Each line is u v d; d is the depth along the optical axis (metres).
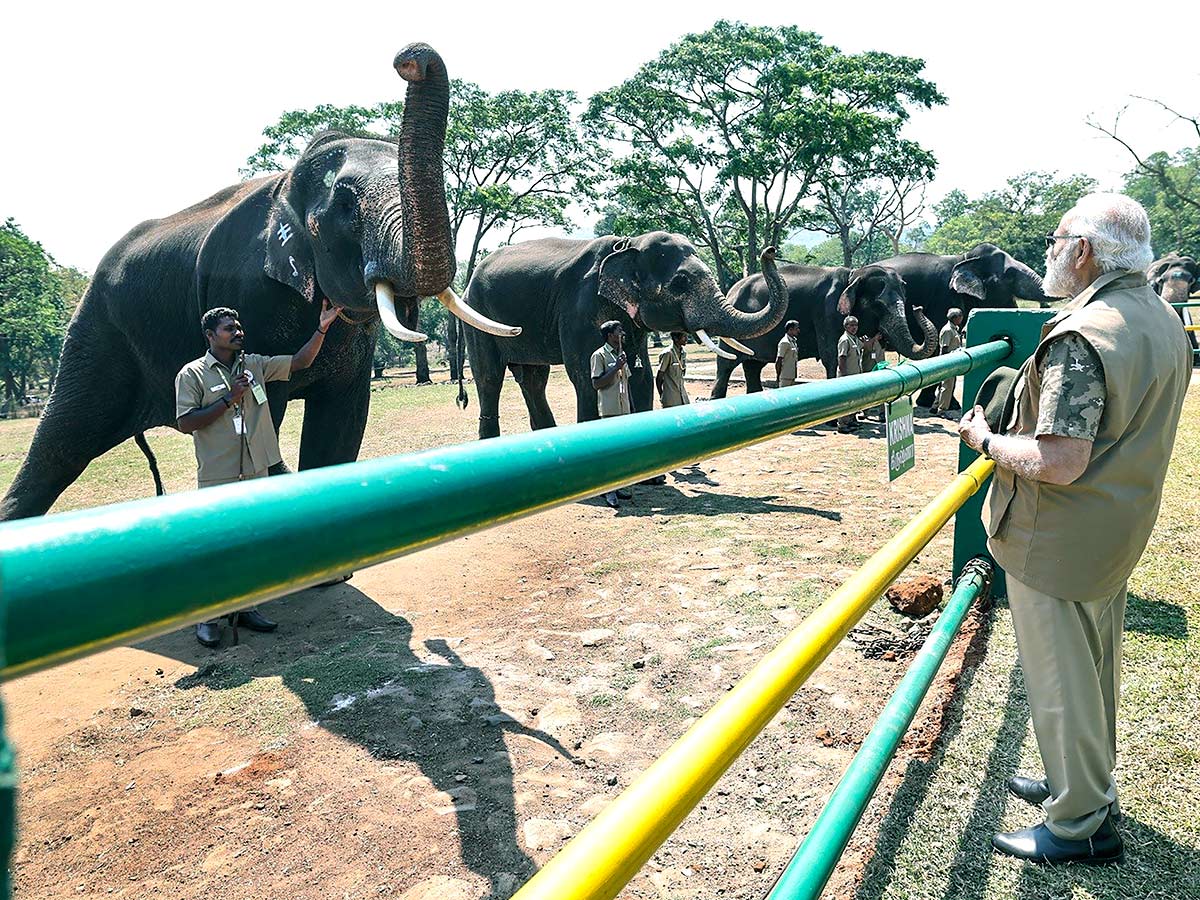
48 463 6.81
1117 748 3.04
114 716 4.11
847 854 2.64
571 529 7.22
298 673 4.43
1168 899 2.35
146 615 0.56
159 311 6.23
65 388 6.70
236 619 5.06
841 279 15.02
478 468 0.79
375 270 4.57
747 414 1.30
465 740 3.69
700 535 6.77
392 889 2.78
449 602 5.56
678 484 8.89
